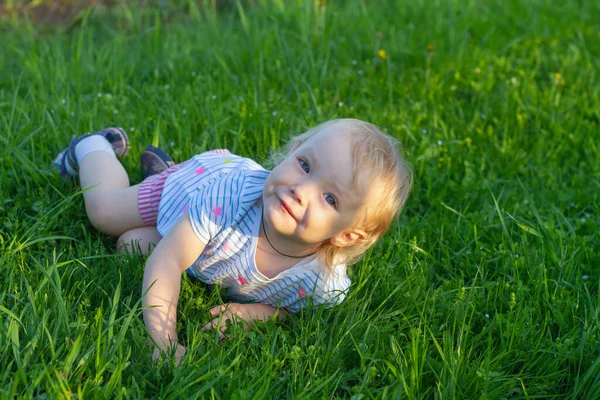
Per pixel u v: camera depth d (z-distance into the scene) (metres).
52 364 2.20
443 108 4.37
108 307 2.55
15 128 3.44
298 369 2.40
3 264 2.65
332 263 2.66
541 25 5.66
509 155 4.00
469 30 5.51
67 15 5.30
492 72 4.87
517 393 2.56
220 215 2.57
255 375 2.32
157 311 2.49
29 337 2.32
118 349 2.32
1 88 4.15
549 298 2.91
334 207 2.40
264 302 2.83
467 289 2.96
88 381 2.19
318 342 2.53
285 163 2.44
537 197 3.72
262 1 5.41
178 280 2.58
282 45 4.83
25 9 5.29
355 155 2.41
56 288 2.42
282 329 2.67
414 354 2.41
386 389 2.27
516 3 6.00
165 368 2.33
